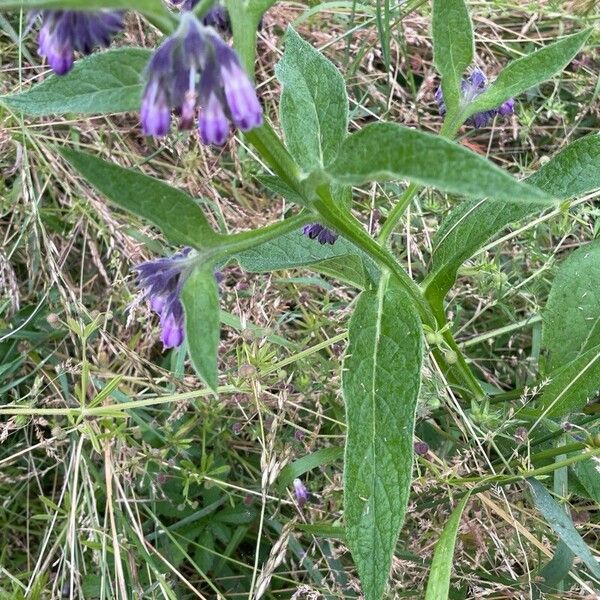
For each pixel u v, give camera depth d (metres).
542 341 0.34
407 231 0.39
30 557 0.38
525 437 0.31
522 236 0.41
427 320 0.32
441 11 0.28
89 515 0.35
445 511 0.34
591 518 0.35
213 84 0.20
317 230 0.31
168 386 0.39
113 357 0.42
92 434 0.32
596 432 0.33
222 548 0.38
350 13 0.49
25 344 0.41
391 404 0.26
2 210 0.43
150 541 0.38
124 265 0.43
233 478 0.39
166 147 0.44
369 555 0.25
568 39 0.28
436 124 0.47
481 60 0.48
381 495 0.25
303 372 0.36
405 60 0.47
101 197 0.43
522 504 0.34
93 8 0.18
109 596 0.33
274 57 0.49
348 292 0.42
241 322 0.35
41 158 0.43
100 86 0.22
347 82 0.48
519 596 0.32
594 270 0.34
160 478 0.35
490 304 0.37
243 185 0.47
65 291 0.42
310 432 0.35
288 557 0.36
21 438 0.40
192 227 0.23
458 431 0.37
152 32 0.46
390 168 0.19
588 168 0.30
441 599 0.27
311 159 0.29
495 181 0.17
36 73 0.46
